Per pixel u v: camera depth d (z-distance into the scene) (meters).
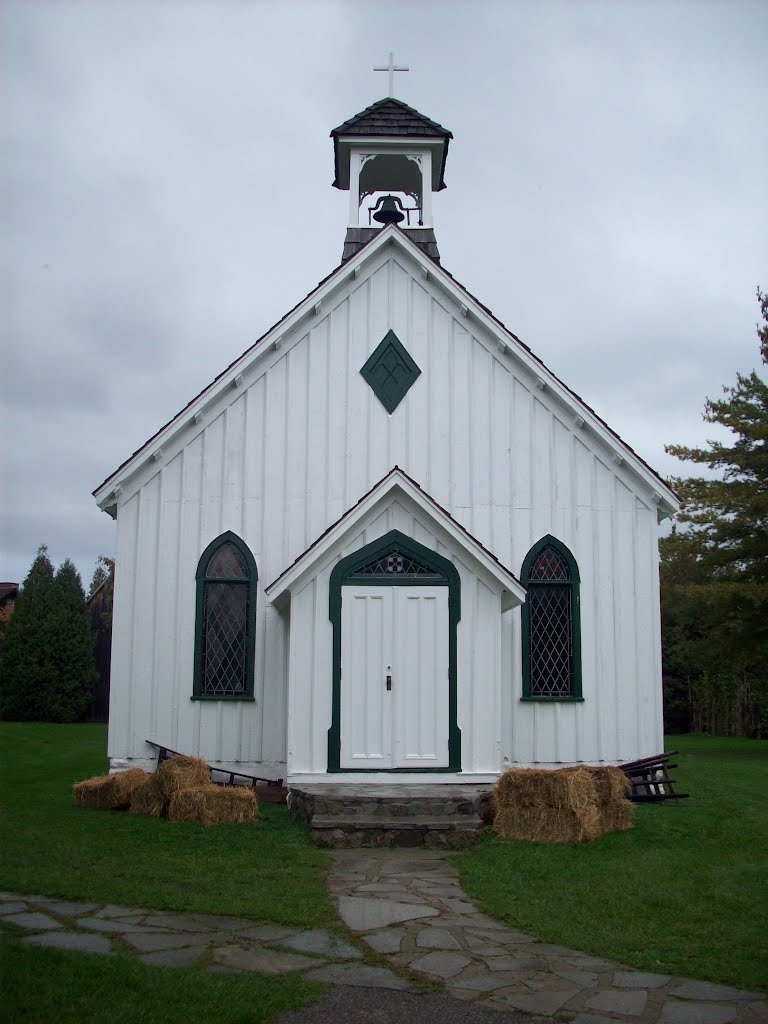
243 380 15.13
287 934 7.36
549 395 15.39
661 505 15.30
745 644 27.61
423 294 15.55
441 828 10.89
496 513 15.09
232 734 14.42
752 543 27.53
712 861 9.98
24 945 6.65
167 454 14.93
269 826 11.61
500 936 7.45
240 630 14.74
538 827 11.05
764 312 29.98
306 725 12.96
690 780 17.48
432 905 8.30
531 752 14.58
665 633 38.78
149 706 14.40
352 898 8.49
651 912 8.07
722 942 7.28
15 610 32.22
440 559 13.35
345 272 15.26
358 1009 5.95
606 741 14.70
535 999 6.18
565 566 15.07
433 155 17.66
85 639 32.47
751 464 28.36
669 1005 6.09
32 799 13.48
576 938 7.38
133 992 5.91
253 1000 5.93
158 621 14.58
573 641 14.85
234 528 14.84
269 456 15.02
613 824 11.55
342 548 13.34
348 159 17.86
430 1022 5.79
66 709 31.69
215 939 7.14
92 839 10.48
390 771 12.88
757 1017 5.90
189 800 11.69
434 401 15.30
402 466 15.12
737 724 36.69
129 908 7.81
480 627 13.29
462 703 13.11
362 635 13.19
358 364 15.34
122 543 14.70
